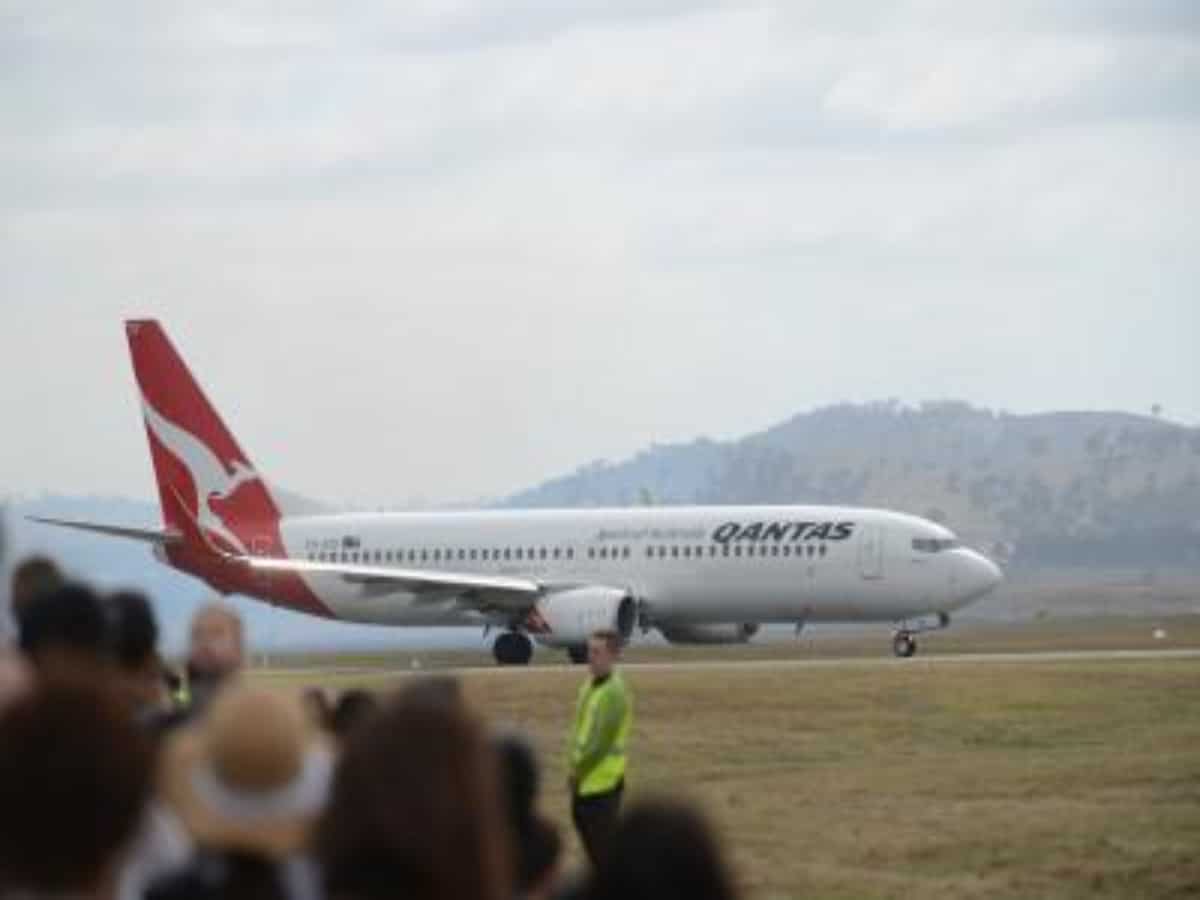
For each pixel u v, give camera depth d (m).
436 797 17.97
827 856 66.38
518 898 29.22
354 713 35.59
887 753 98.38
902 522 168.00
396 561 178.38
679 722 109.69
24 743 17.70
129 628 32.69
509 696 122.81
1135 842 66.94
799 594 168.75
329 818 18.14
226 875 20.83
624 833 19.69
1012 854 65.69
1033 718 108.88
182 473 184.25
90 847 17.73
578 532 173.62
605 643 54.97
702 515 171.62
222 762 20.83
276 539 182.12
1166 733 101.50
